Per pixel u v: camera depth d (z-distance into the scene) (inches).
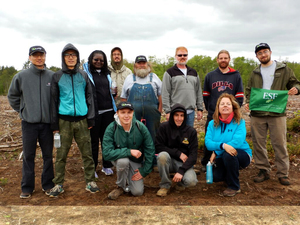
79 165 203.9
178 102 179.6
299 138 259.1
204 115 383.6
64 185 163.9
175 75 181.2
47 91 144.3
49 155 150.2
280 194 146.3
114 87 182.9
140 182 146.5
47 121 144.6
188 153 154.8
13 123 361.4
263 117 164.4
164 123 155.6
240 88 175.2
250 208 122.4
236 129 148.1
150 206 125.6
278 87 161.9
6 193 151.8
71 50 142.3
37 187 160.4
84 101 148.2
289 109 427.5
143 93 177.0
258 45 161.9
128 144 148.6
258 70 168.9
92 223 110.9
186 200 140.1
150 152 147.7
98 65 170.2
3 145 248.4
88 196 146.7
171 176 168.7
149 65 184.7
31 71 141.0
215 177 152.4
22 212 120.9
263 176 166.6
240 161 147.2
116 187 160.9
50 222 112.0
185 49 179.6
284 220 111.7
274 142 161.9
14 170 193.3
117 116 146.1
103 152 146.2
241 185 160.2
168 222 111.1
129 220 112.9
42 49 139.6
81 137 149.2
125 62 424.2
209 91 187.3
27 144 142.4
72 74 145.1
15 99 143.2
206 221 111.5
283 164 160.1
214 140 154.6
